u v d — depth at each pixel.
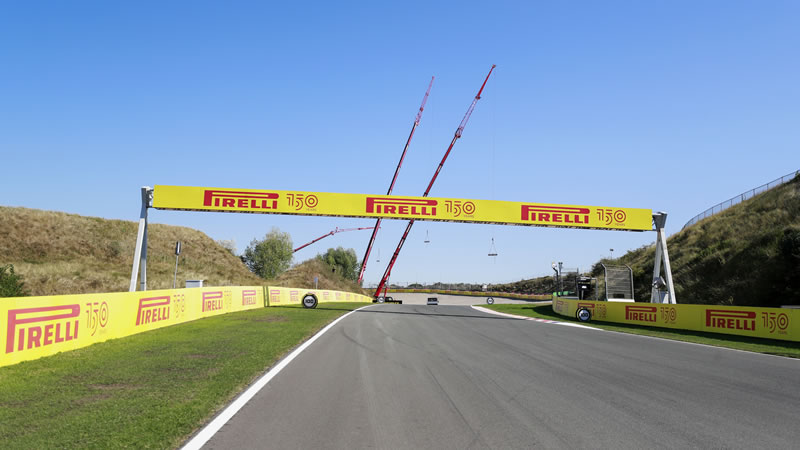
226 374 8.01
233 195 26.50
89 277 41.31
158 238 58.03
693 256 36.38
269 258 74.06
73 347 10.60
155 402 6.12
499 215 28.09
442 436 4.98
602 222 28.64
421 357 10.36
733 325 17.50
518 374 8.59
